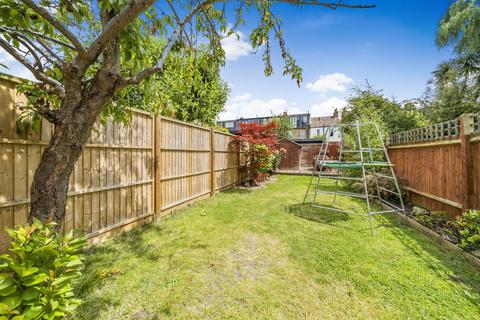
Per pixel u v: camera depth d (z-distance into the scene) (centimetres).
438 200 394
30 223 134
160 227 357
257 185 809
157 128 396
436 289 197
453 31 593
